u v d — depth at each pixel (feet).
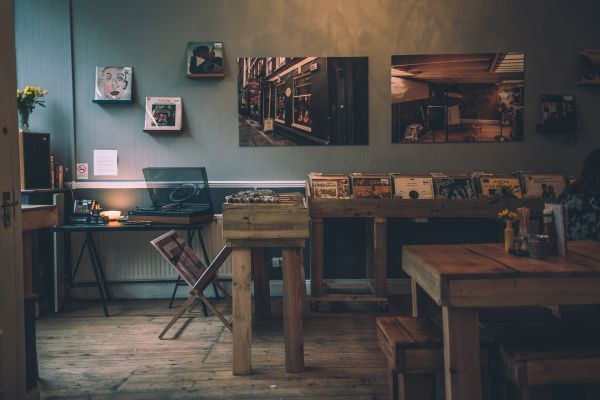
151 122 16.74
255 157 17.04
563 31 16.69
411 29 16.70
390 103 16.84
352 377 10.30
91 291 17.07
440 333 7.64
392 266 17.15
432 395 7.45
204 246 16.55
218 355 11.70
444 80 16.74
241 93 16.94
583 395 7.30
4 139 7.92
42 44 16.83
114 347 12.31
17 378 8.26
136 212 15.56
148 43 16.85
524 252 7.79
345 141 16.87
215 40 16.84
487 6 16.66
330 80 16.80
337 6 16.72
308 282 17.12
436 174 16.10
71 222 15.69
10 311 8.07
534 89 16.76
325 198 15.12
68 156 16.98
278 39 16.81
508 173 16.84
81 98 16.92
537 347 6.96
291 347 10.61
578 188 9.22
